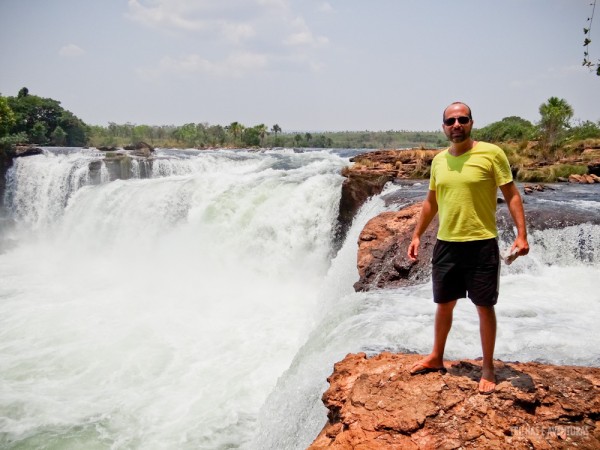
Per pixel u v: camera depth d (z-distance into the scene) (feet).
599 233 31.07
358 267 31.83
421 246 30.22
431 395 12.41
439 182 12.48
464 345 17.79
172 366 30.86
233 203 58.75
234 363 30.99
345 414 12.46
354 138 620.49
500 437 11.05
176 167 94.02
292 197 55.77
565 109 99.30
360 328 20.43
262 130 305.32
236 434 23.17
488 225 12.11
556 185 56.70
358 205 51.16
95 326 37.93
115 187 72.95
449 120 12.04
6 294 47.78
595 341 17.92
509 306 22.58
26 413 25.68
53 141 224.12
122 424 24.52
